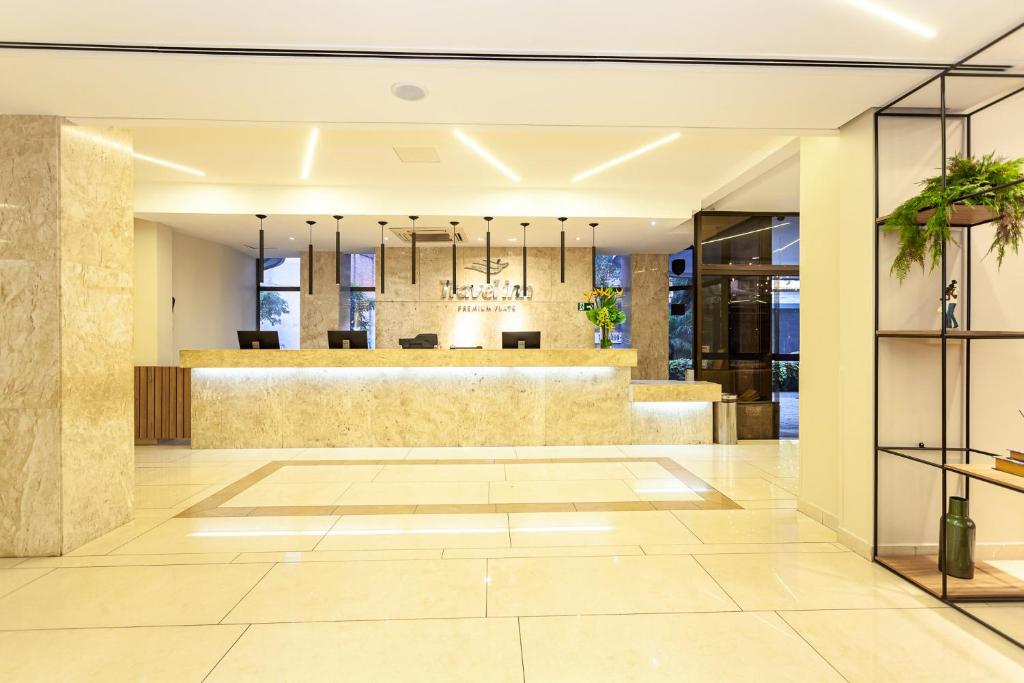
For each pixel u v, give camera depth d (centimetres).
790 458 660
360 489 526
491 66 305
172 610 292
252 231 888
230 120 384
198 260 949
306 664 243
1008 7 252
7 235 367
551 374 733
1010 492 357
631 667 241
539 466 619
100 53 292
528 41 285
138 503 483
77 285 384
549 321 1007
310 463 635
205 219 799
